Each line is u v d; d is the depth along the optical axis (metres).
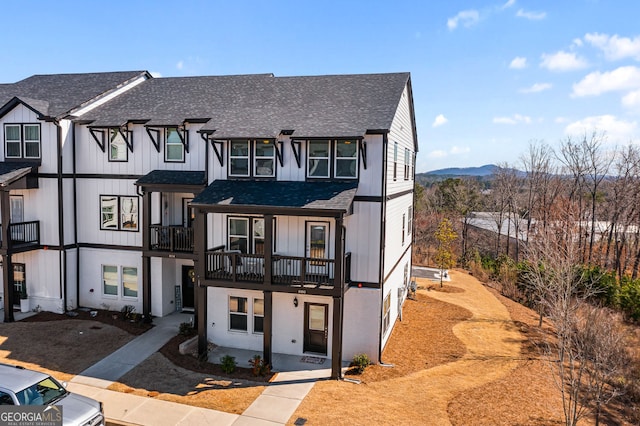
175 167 18.77
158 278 19.38
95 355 15.53
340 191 14.96
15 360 14.95
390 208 16.86
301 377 14.30
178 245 18.34
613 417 13.10
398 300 20.28
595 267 27.20
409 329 19.38
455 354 16.66
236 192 15.62
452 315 21.64
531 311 23.34
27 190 19.70
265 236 14.63
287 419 11.56
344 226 15.32
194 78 22.39
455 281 29.67
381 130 14.95
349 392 13.23
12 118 19.56
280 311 16.25
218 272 15.53
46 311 19.78
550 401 13.17
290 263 15.31
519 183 52.09
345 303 15.72
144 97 21.05
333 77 20.09
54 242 19.53
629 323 23.23
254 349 16.59
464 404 12.66
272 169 16.62
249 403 12.45
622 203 35.56
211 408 12.13
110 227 19.80
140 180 18.00
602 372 13.98
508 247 43.88
